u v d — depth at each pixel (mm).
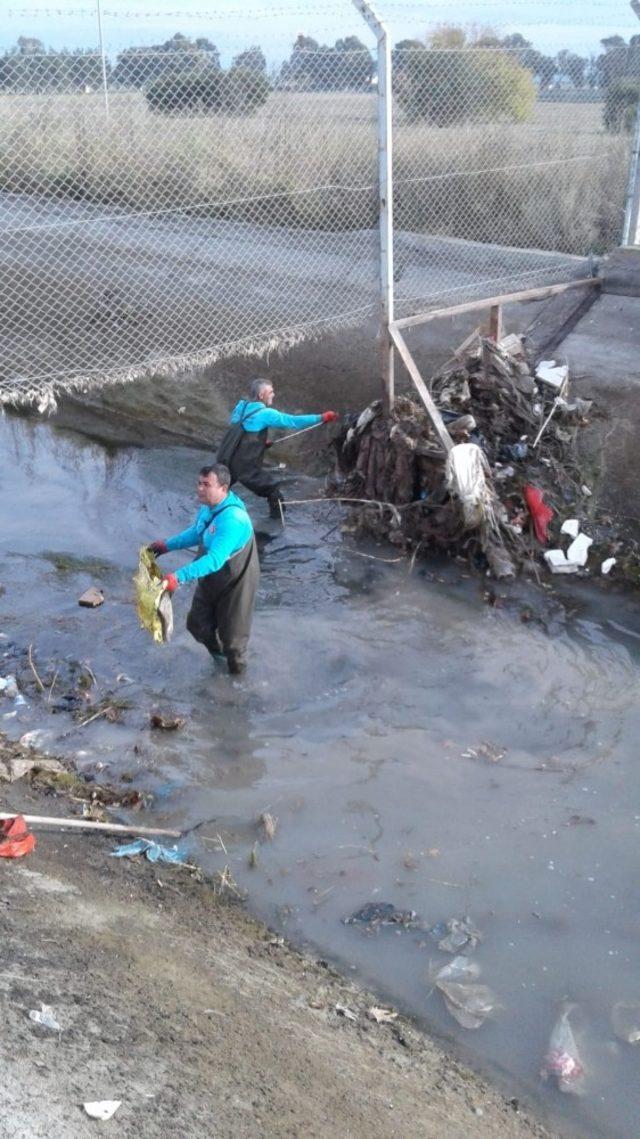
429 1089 3947
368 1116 3580
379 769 6062
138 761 6129
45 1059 3266
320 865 5312
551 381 9492
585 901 5055
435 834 5527
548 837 5480
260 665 7098
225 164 9977
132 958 4180
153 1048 3527
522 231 11531
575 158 10961
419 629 7531
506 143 11062
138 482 10008
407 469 8719
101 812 5609
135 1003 3814
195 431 10992
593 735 6309
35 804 5586
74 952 4051
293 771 6055
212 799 5820
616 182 11180
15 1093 3055
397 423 8922
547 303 10562
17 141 9078
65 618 7664
